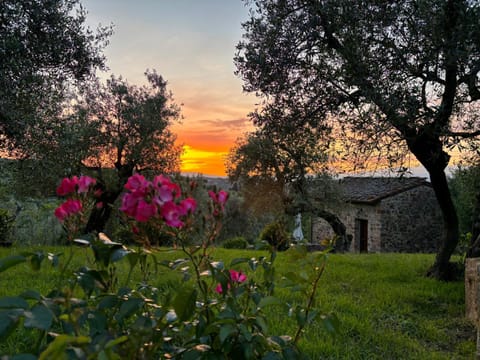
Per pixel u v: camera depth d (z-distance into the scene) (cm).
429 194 1820
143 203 144
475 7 460
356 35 543
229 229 1703
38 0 691
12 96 632
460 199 1375
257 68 668
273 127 716
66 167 823
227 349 144
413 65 532
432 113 523
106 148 1298
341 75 589
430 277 687
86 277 159
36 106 702
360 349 349
